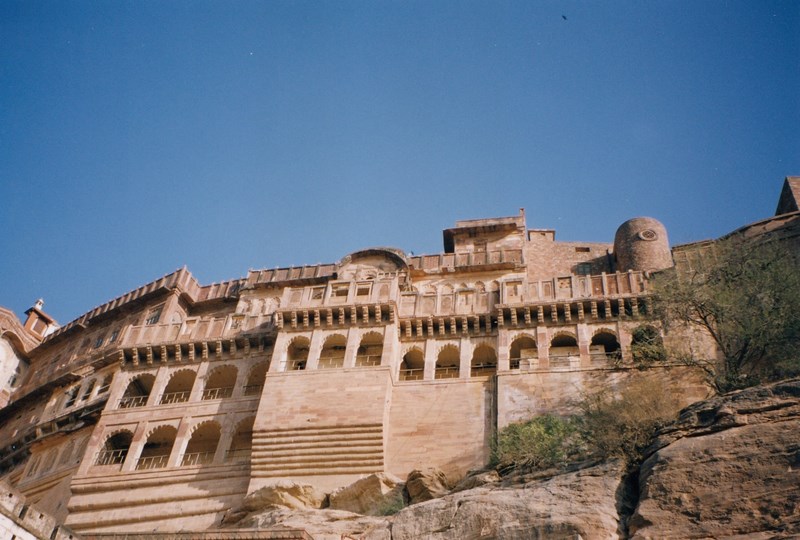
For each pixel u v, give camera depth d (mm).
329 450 39812
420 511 30109
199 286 57406
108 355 50531
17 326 64250
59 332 61312
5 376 61719
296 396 41906
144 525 40594
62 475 46406
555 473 31031
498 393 40562
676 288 39094
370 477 36281
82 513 42094
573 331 42906
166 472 42156
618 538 26172
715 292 37688
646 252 49688
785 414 27203
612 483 28297
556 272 53375
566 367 40938
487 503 28875
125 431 45094
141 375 48156
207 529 39281
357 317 45094
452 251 56344
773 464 25672
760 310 36125
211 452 44812
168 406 45438
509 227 55281
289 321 45812
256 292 54906
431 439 40031
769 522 24344
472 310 45031
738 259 39812
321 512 34250
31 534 26938
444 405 41156
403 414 41250
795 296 35938
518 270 51625
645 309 42562
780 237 43094
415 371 45094
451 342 44469
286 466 39844
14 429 55438
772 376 33938
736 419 27938
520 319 43906
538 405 39562
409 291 49250
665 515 25891
